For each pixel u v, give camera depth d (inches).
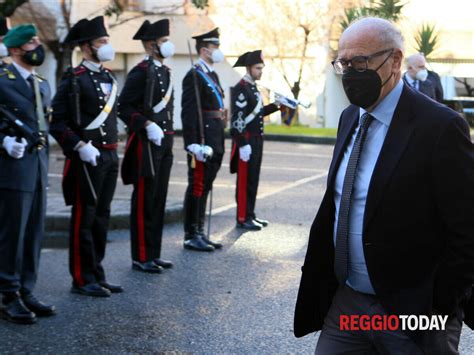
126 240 330.3
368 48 117.6
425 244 116.9
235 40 897.5
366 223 118.3
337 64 120.5
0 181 219.6
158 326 219.1
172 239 333.1
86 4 684.7
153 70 273.4
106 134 244.4
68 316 227.1
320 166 582.9
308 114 917.8
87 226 246.7
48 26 609.0
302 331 132.9
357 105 120.3
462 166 113.5
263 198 437.7
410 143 116.2
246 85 349.1
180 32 879.1
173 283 263.7
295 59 904.9
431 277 117.3
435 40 825.5
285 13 886.4
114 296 247.9
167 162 281.9
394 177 116.2
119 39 850.1
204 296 248.5
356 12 690.8
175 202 387.2
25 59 221.0
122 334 212.2
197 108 306.0
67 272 275.7
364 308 124.2
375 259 118.3
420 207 115.9
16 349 199.8
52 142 690.8
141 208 277.4
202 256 302.7
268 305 238.8
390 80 119.5
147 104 271.0
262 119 355.9
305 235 343.0
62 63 612.7
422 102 118.6
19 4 552.1
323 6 883.4
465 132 115.4
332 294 129.6
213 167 313.4
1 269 221.5
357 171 121.6
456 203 113.2
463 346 205.0
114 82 248.2
